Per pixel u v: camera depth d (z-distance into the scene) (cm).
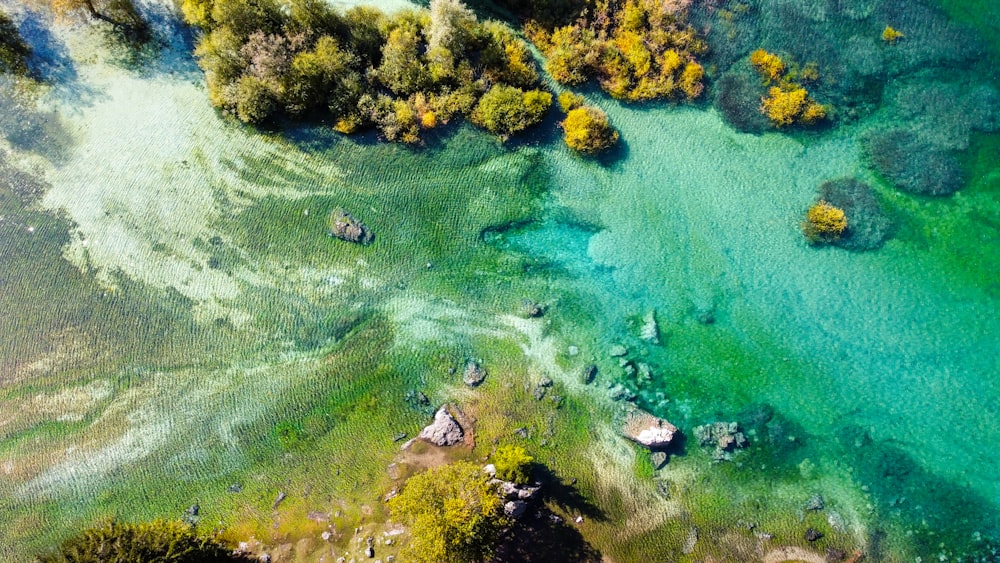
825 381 2547
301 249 2566
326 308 2534
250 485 2434
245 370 2503
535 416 2484
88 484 2431
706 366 2552
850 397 2541
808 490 2488
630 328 2566
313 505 2416
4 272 2528
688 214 2622
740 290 2583
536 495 2397
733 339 2564
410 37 2572
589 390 2517
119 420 2472
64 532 2402
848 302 2577
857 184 2623
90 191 2577
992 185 2627
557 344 2545
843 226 2550
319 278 2550
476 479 2181
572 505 2420
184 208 2573
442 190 2627
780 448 2512
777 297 2581
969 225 2609
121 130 2616
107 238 2552
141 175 2589
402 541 2370
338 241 2573
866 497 2484
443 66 2584
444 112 2608
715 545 2433
